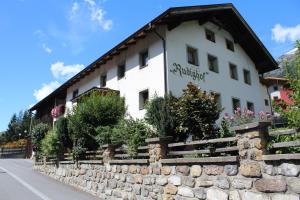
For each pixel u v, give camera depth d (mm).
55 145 17266
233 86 20844
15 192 12344
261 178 6000
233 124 10477
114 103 16016
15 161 31297
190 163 7766
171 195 8242
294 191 5434
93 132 14664
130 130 11383
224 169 6824
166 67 16219
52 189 13398
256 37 22125
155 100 11570
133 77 18516
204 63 18750
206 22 19734
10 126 66938
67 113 17203
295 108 6309
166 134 10570
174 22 16922
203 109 10047
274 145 5938
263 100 25172
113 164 11180
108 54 19953
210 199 7078
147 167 9312
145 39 18078
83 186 13352
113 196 10891
